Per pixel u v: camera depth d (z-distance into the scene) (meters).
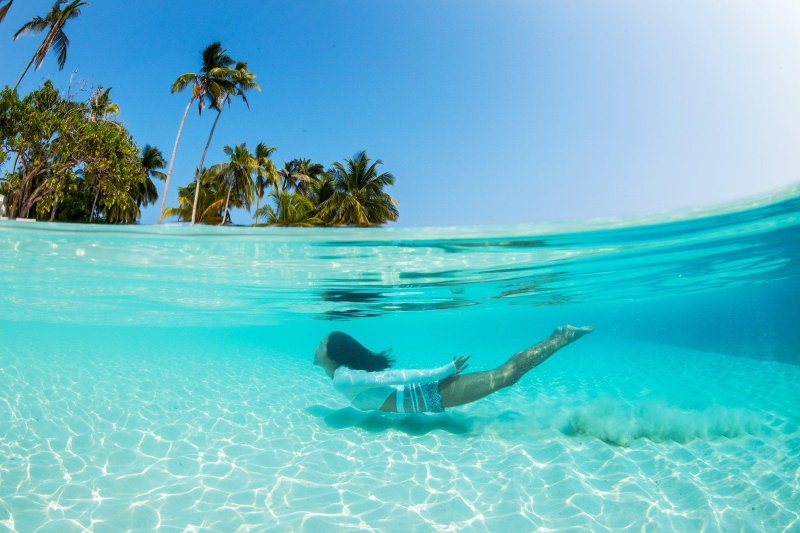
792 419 7.19
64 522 4.22
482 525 4.25
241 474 5.43
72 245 9.51
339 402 9.39
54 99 25.53
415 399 6.58
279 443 6.55
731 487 4.83
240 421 7.74
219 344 32.97
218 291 13.59
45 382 10.57
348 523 4.29
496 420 7.47
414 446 6.34
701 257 12.43
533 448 6.11
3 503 4.53
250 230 8.61
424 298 15.45
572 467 5.45
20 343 23.00
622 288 16.56
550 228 8.64
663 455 5.73
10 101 22.70
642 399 9.45
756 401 8.97
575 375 14.34
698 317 36.91
